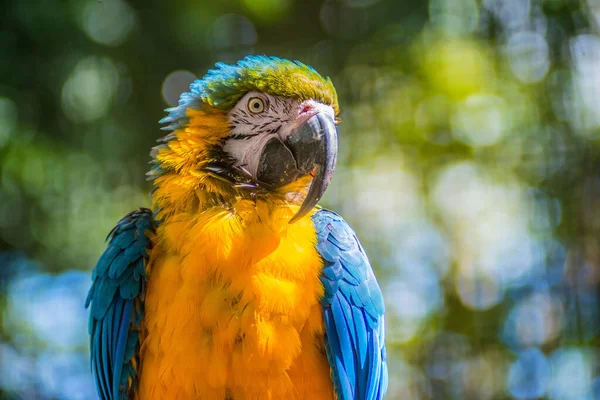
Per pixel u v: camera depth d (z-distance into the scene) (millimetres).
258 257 3084
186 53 6914
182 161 3408
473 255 8109
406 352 8039
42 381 7113
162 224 3320
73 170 6930
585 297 7320
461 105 7762
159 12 6770
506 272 7852
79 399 7207
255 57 3709
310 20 7195
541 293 7543
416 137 7840
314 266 3234
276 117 3510
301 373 3156
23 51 6539
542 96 7391
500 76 7504
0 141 6605
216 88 3537
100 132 6965
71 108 6812
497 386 7680
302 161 3482
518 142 7668
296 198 3488
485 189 8055
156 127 7051
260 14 6891
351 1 7191
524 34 7172
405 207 8078
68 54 6629
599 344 7262
